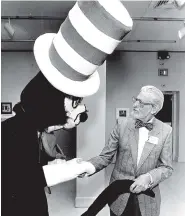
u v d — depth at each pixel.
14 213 0.98
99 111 4.23
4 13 4.52
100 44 0.89
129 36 6.32
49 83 0.97
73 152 8.11
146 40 6.70
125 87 8.29
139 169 1.96
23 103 1.01
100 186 4.30
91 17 0.87
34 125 1.00
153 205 1.94
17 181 0.98
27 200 1.00
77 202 4.26
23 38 6.14
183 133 8.34
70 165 1.14
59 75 0.94
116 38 0.90
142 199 1.90
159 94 1.88
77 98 1.01
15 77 7.86
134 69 8.27
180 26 5.39
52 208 4.23
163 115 8.62
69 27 0.91
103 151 2.05
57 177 1.06
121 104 8.29
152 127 1.96
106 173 6.56
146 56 8.25
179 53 8.23
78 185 4.28
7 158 0.99
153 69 8.26
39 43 1.02
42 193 1.05
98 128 4.24
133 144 1.98
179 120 8.34
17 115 1.04
